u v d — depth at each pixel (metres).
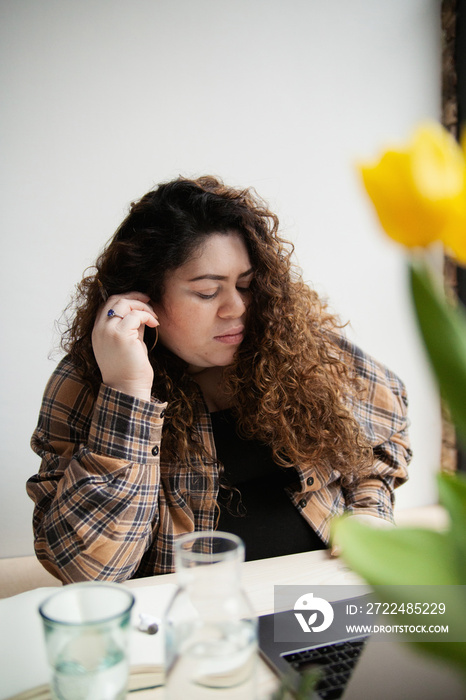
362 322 2.54
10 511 2.07
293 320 1.16
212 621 0.43
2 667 0.57
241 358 1.14
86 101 2.09
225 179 2.30
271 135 2.36
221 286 1.04
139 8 2.14
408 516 2.50
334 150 2.46
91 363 1.12
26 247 2.05
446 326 0.27
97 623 0.44
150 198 1.10
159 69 2.18
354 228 2.51
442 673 0.45
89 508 0.90
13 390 2.06
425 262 0.27
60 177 2.07
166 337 1.11
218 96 2.27
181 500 1.08
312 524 1.15
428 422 2.64
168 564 1.07
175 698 0.43
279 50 2.34
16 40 1.99
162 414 1.02
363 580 0.29
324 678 0.56
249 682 0.43
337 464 1.19
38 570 1.94
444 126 2.60
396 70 2.53
